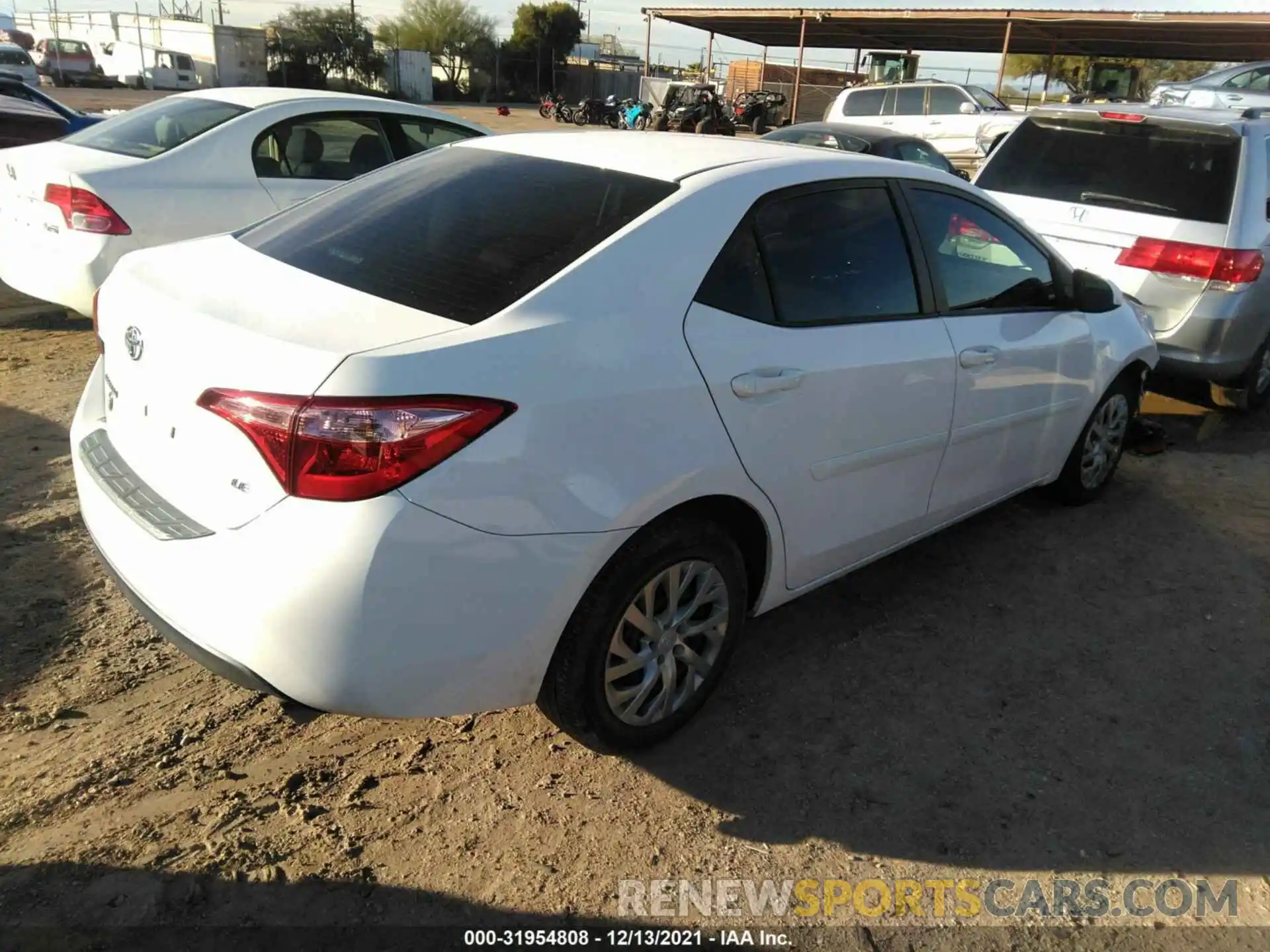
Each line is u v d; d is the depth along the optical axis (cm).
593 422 242
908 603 390
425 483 218
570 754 293
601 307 252
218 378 227
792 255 302
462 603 228
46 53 4088
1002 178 649
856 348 311
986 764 298
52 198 586
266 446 217
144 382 253
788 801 279
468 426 222
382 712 232
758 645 356
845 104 2108
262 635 222
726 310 279
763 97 3312
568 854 256
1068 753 304
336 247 285
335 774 279
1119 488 511
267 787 272
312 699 228
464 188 304
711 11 3259
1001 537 450
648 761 292
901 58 3297
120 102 3036
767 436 284
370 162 693
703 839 264
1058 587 406
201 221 611
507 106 5094
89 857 243
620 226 270
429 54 5178
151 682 313
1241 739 314
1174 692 338
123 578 254
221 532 227
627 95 5806
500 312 243
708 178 291
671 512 269
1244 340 573
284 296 253
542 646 247
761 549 306
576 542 241
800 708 321
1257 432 607
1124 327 459
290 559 217
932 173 362
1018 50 3528
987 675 343
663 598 277
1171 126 577
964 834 270
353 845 254
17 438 489
